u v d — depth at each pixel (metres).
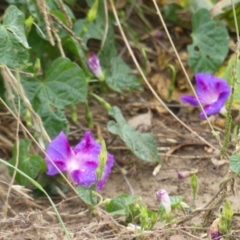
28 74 1.43
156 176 1.45
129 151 1.48
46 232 1.33
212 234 1.32
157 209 1.40
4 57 1.36
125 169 1.46
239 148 1.33
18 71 1.41
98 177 1.34
